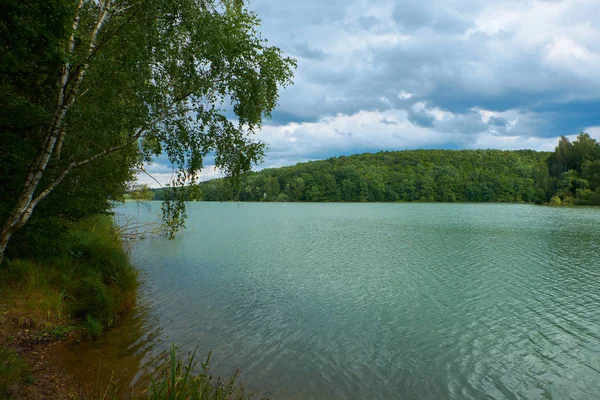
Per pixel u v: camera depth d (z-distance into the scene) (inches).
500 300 551.5
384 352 367.9
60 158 407.8
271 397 275.7
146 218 1595.7
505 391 299.4
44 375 258.2
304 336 402.6
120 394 253.0
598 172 4284.0
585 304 531.8
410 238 1295.5
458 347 383.6
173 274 677.9
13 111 324.2
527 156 7805.1
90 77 335.3
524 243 1154.0
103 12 320.5
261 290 587.5
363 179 6200.8
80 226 689.0
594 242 1167.6
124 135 381.1
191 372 302.2
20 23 233.3
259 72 387.9
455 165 6993.1
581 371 334.6
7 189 352.5
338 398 280.1
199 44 354.0
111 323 397.1
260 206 4825.3
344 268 773.3
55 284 407.5
